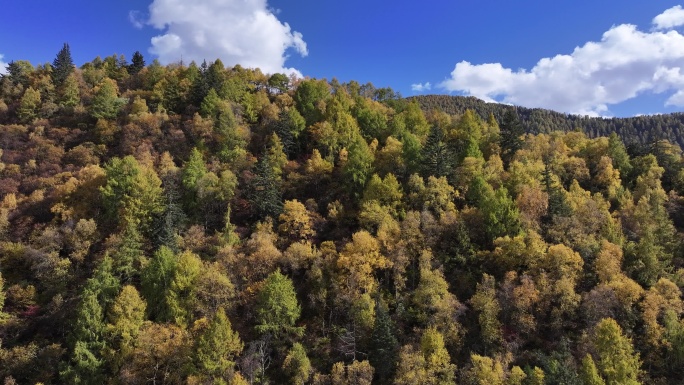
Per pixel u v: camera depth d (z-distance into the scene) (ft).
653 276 215.72
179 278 195.83
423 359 169.99
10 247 224.94
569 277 205.77
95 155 316.81
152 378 169.99
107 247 225.15
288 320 197.47
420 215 240.32
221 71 458.50
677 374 179.22
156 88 404.16
